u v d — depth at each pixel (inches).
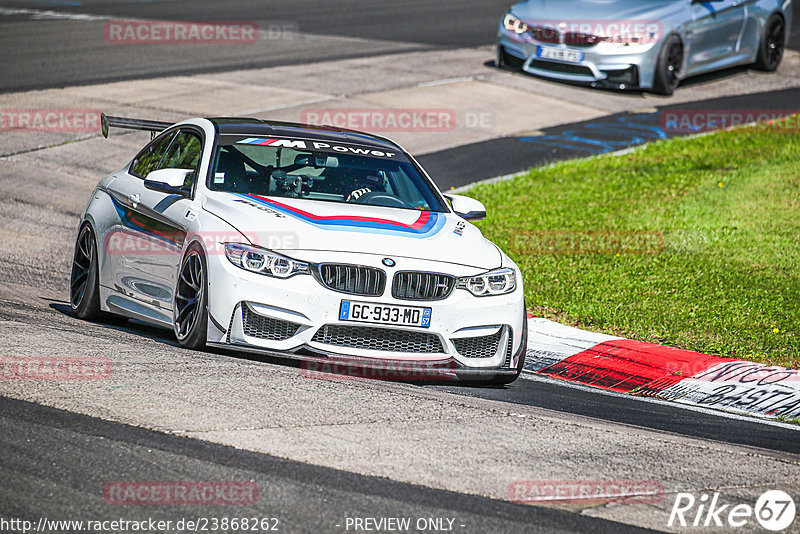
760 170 2021.4
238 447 701.9
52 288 1307.8
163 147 1179.9
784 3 2967.5
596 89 2741.1
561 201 1860.2
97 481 631.2
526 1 2800.2
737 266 1507.1
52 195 1780.3
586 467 737.0
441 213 1083.3
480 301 963.3
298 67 2815.0
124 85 2534.5
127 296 1088.2
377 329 930.7
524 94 2642.7
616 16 2608.3
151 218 1059.9
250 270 919.0
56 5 3794.3
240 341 920.9
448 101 2532.0
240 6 3880.4
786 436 926.4
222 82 2605.8
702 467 767.1
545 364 1143.6
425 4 4062.5
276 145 1104.8
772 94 2723.9
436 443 754.2
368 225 986.1
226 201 994.7
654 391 1073.5
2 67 2650.1
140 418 742.5
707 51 2738.7
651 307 1330.0
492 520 623.2
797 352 1183.6
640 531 628.7
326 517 603.8
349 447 723.4
